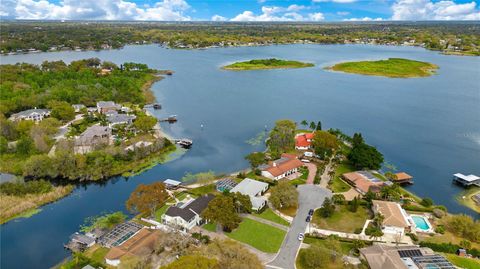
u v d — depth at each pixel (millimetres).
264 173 124938
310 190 114875
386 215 94812
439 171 134250
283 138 150750
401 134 173625
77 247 86062
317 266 77750
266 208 104062
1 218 98688
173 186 117125
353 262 80812
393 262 76562
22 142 139125
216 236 90375
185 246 83062
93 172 124188
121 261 77438
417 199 112688
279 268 78625
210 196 105750
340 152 144125
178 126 180750
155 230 91188
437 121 194000
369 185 114688
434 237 91125
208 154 147750
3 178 121062
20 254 85188
